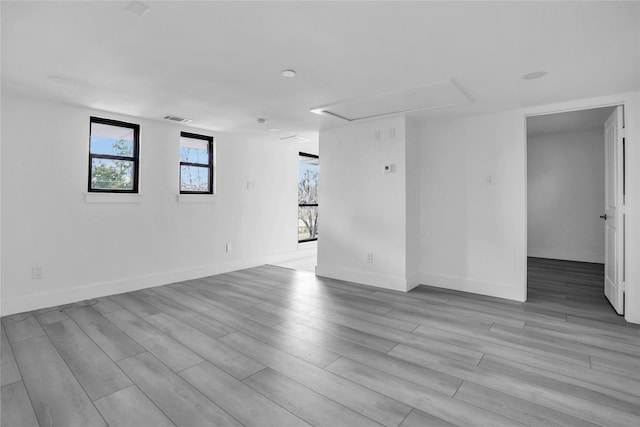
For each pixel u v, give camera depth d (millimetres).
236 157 5285
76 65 2584
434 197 4316
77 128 3689
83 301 3699
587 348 2547
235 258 5316
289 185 6195
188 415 1774
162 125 4406
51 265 3535
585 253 5961
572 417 1752
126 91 3186
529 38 2135
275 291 4121
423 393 1968
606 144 3791
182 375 2168
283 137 5465
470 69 2639
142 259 4242
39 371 2213
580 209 5988
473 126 4016
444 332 2857
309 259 6348
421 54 2383
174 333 2834
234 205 5277
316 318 3195
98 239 3867
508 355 2438
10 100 3271
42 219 3475
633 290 3082
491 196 3912
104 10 1841
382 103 3520
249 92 3207
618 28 2000
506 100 3414
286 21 1955
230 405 1858
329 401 1895
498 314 3299
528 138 6398
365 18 1917
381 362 2336
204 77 2830
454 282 4184
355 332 2859
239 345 2605
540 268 5406
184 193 4684
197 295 3949
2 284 3254
